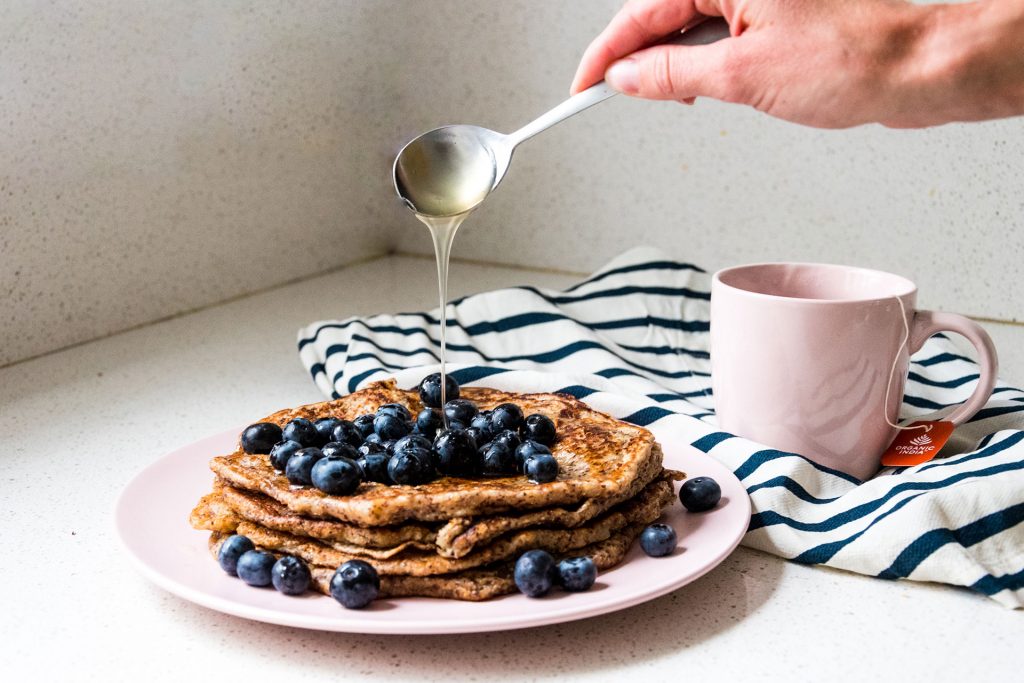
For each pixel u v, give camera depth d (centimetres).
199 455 69
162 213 101
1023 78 59
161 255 102
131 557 59
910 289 67
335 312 105
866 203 104
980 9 59
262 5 102
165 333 99
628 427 66
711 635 56
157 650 55
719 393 70
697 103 109
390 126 125
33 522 66
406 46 122
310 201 118
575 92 67
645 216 115
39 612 58
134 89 95
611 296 94
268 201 112
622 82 64
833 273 72
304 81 111
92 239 96
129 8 92
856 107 61
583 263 120
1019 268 100
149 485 66
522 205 122
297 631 57
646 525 62
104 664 54
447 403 68
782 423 68
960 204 100
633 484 61
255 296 112
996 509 60
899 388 68
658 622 57
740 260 111
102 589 60
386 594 56
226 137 105
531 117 118
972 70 58
